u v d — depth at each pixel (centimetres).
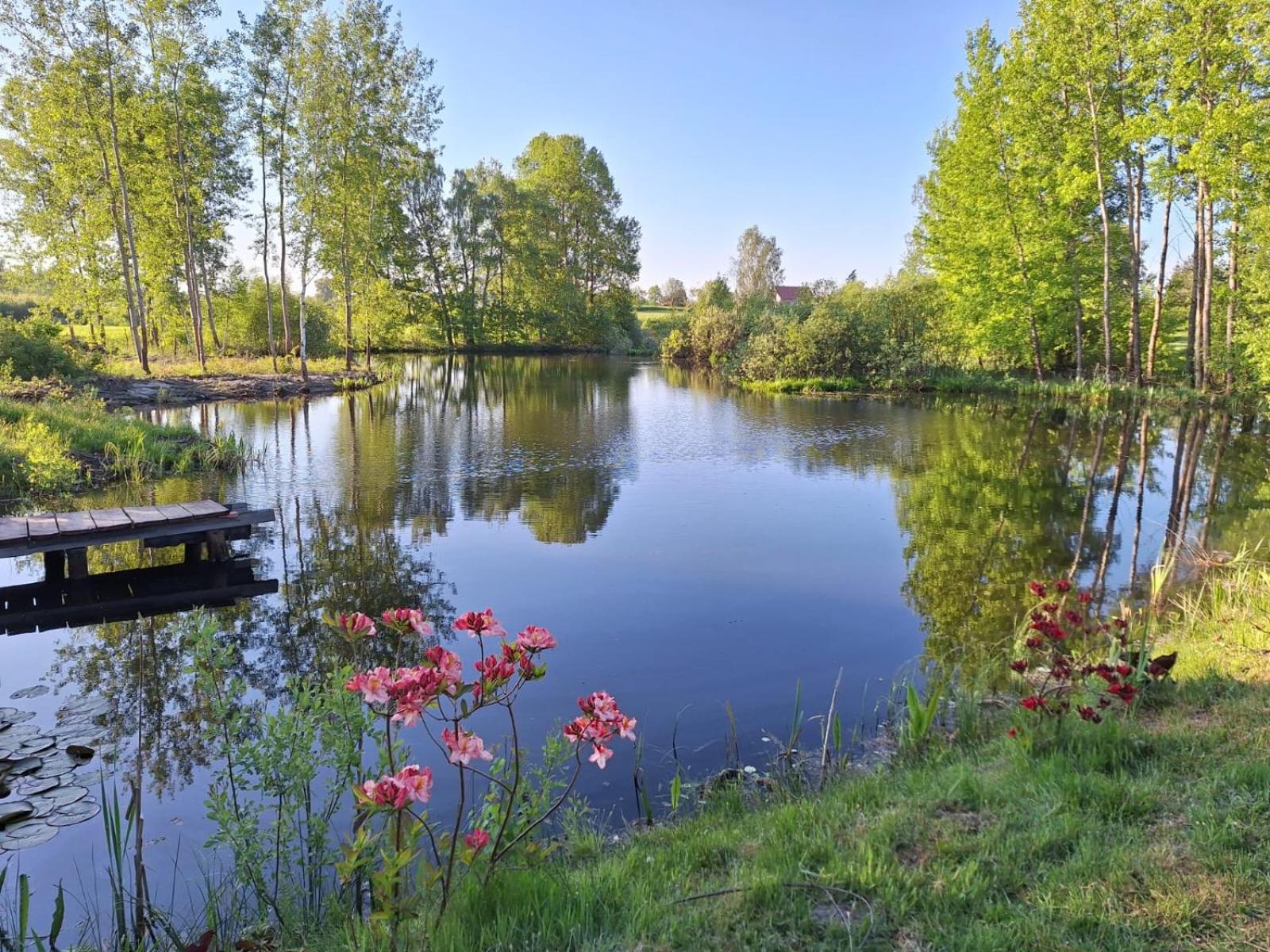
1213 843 262
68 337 2322
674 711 468
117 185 2388
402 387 2697
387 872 224
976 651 560
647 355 5078
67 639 593
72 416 1341
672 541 867
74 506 976
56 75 2008
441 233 4569
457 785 384
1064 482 1192
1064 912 232
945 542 864
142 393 2002
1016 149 2372
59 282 2727
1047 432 1708
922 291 2997
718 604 663
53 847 334
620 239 5188
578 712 465
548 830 339
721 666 534
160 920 275
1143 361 2828
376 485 1157
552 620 627
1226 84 1814
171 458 1238
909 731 422
